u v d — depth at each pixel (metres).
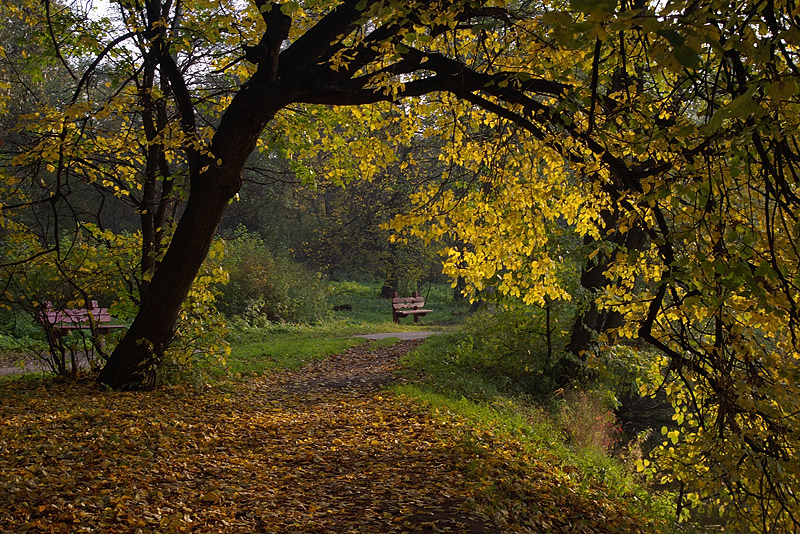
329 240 37.97
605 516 6.67
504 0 4.45
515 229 7.43
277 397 11.46
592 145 5.39
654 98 5.45
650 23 2.26
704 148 3.93
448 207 7.42
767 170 3.76
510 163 7.62
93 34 10.79
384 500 5.85
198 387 10.98
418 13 5.32
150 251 10.64
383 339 20.09
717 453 4.47
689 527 7.47
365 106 9.42
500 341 14.68
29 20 10.80
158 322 10.23
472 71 6.99
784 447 4.45
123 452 6.96
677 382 5.60
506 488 6.42
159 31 9.43
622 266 5.79
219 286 23.09
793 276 4.05
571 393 12.53
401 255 34.84
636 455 10.47
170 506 5.43
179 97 9.71
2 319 17.38
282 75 8.54
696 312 4.84
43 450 6.78
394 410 9.88
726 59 3.84
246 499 5.84
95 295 19.38
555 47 5.43
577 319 13.34
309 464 7.18
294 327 22.84
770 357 4.52
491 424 9.30
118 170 10.77
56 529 4.59
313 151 12.50
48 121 8.14
